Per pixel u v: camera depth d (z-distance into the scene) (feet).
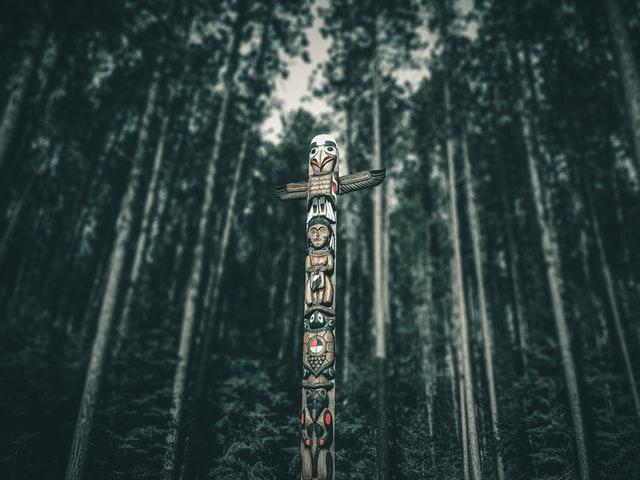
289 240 87.20
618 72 35.42
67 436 39.34
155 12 55.67
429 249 76.69
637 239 73.92
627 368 52.08
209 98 72.49
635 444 40.09
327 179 25.43
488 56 67.26
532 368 51.26
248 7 57.41
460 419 48.29
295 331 78.79
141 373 43.32
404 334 70.69
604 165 70.74
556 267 47.55
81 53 60.34
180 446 39.91
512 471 41.73
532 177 52.95
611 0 37.04
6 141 38.32
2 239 64.64
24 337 54.60
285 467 39.17
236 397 42.37
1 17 41.39
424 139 72.43
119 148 77.56
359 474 38.55
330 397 20.59
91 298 66.90
